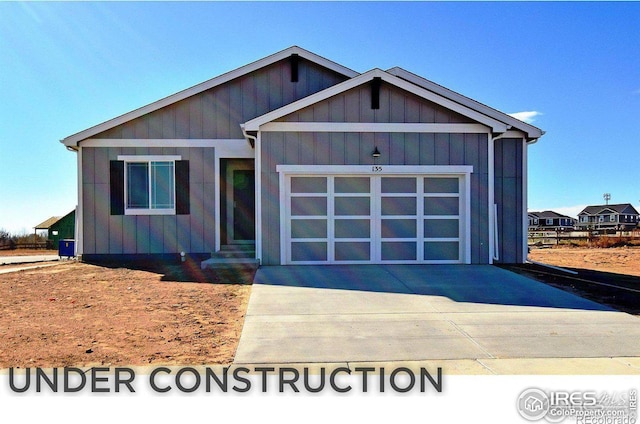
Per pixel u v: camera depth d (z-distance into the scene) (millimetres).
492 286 8836
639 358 5176
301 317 6750
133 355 5234
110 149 13289
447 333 6020
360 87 11453
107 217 13266
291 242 11406
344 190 11500
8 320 6691
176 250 13305
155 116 13414
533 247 24906
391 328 6230
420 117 11492
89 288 9172
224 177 13664
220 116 13586
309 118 11367
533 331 6098
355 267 10961
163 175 13375
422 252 11547
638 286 9008
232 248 13266
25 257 27219
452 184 11625
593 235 28609
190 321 6629
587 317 6727
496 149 12578
